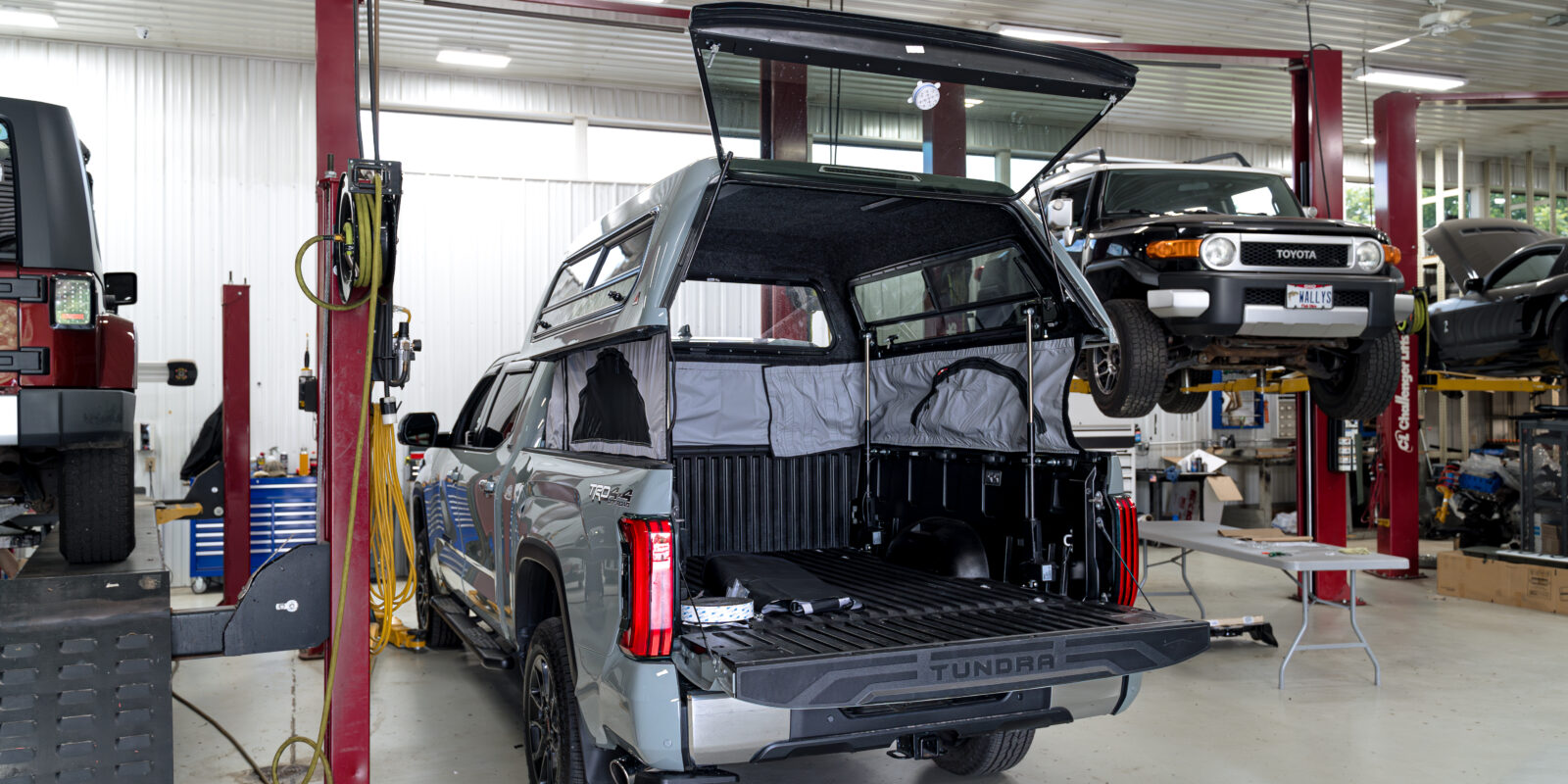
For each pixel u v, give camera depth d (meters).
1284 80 11.02
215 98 9.25
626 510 2.65
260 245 9.30
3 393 3.17
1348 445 7.62
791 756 2.64
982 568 3.84
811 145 2.98
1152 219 5.95
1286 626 6.77
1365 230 5.66
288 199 9.40
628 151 10.91
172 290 9.05
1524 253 7.64
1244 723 4.61
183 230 9.10
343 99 3.80
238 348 6.64
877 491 4.69
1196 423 12.28
